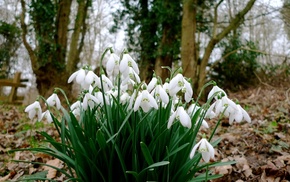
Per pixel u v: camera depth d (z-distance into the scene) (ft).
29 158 10.91
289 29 41.14
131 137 5.59
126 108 6.23
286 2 33.04
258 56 42.01
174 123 5.83
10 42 48.55
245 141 11.89
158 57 34.99
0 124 17.72
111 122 5.90
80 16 37.91
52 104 6.31
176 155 5.72
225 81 40.09
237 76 39.11
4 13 50.85
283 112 17.89
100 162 5.77
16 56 51.03
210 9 34.78
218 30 45.37
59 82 32.99
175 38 35.12
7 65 50.01
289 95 26.81
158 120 5.96
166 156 5.42
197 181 5.82
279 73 37.60
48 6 32.99
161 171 5.70
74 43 37.55
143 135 5.69
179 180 5.67
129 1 37.76
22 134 14.78
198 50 38.86
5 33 47.78
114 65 5.57
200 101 29.53
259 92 31.81
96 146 5.82
